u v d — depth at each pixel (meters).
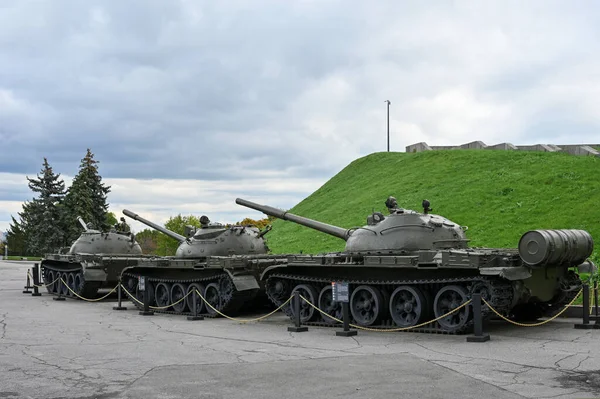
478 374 11.37
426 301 17.28
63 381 11.27
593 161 37.28
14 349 14.84
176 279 24.14
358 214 42.31
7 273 51.62
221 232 24.80
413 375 11.32
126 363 12.95
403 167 51.00
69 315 23.06
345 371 11.77
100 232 32.69
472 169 42.75
